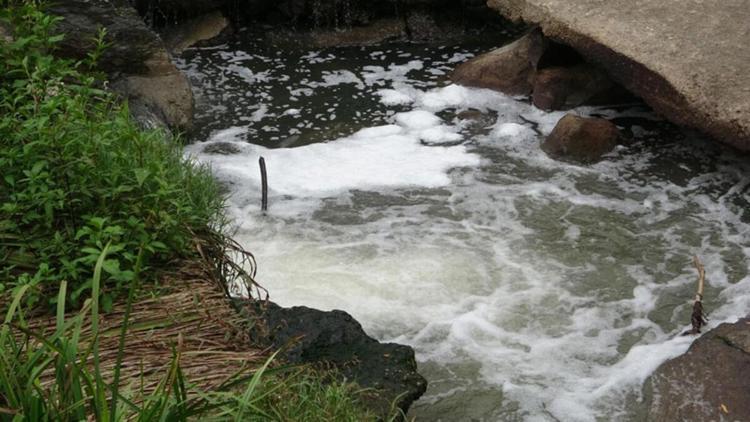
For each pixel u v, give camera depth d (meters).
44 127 4.07
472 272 5.80
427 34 9.55
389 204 6.57
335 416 3.73
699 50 7.00
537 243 6.12
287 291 5.57
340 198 6.63
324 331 4.50
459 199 6.64
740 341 4.77
